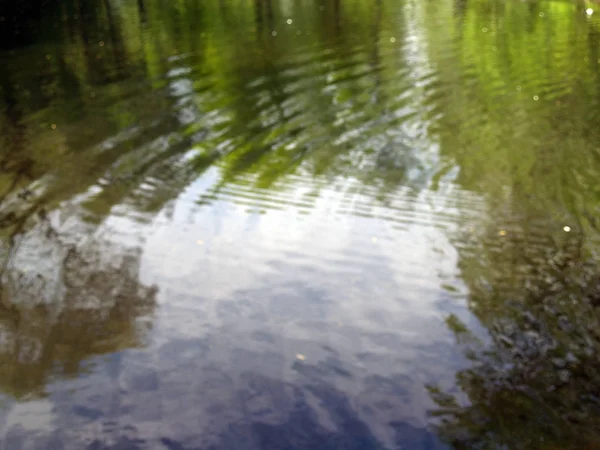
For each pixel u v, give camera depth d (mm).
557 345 3889
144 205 5672
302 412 3441
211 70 9617
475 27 12297
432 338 3982
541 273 4590
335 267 4746
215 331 4078
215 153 6695
